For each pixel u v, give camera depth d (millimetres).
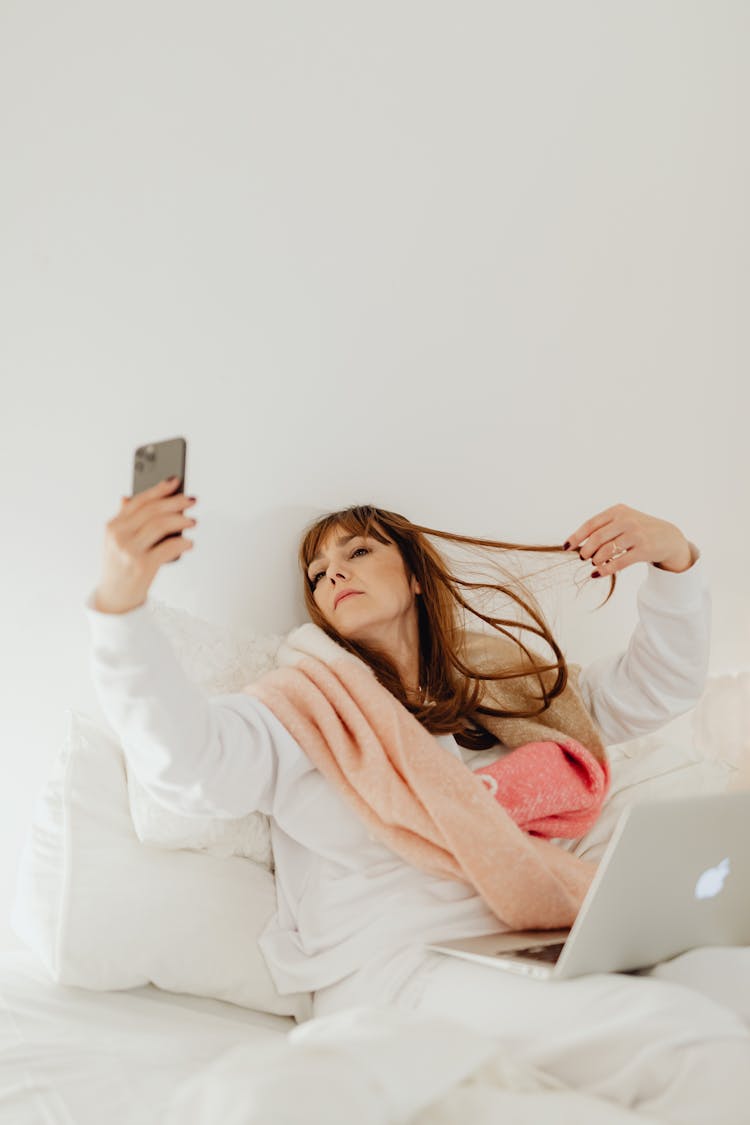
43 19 1563
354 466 1759
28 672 1508
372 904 1217
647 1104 833
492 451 1890
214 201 1670
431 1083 759
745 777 2039
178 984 1204
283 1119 685
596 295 2006
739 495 2160
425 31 1857
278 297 1710
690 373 2105
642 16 2064
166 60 1648
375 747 1281
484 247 1895
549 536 1939
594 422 1996
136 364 1599
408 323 1818
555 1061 893
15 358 1520
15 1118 901
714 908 1058
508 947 1102
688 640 1580
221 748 1186
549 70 1969
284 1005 1221
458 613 1671
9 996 1149
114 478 1577
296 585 1692
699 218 2123
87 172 1582
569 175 1981
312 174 1749
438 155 1858
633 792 1574
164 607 1461
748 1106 795
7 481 1507
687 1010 887
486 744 1509
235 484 1657
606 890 942
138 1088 958
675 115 2096
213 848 1315
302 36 1753
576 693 1571
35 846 1299
